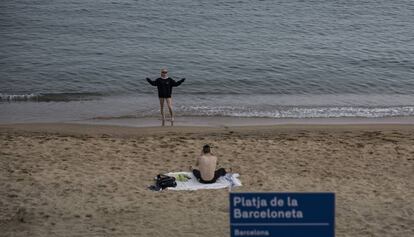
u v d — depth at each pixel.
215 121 36.94
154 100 42.94
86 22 70.69
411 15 77.81
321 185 23.64
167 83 34.53
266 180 24.03
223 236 18.80
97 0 82.06
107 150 27.91
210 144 28.94
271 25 71.25
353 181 24.20
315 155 27.48
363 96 45.47
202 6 79.19
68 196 22.20
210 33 66.94
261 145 28.94
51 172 24.64
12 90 46.09
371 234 19.00
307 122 37.09
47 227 19.48
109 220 20.11
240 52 59.38
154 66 54.00
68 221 20.00
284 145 29.02
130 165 25.81
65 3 80.25
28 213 20.58
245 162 26.30
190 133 32.66
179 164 26.05
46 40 62.94
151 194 22.50
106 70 52.28
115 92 45.66
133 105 41.47
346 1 84.62
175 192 22.69
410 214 20.77
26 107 40.84
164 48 60.47
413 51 60.97
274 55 58.25
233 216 11.09
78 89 46.62
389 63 56.28
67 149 27.94
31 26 68.56
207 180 23.44
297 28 70.19
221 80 49.31
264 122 36.88
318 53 59.41
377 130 34.44
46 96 43.94
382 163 26.52
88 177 24.19
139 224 19.75
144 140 29.89
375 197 22.42
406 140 31.09
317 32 68.69
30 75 50.34
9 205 21.30
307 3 82.81
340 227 19.55
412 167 26.03
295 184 23.69
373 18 75.88
